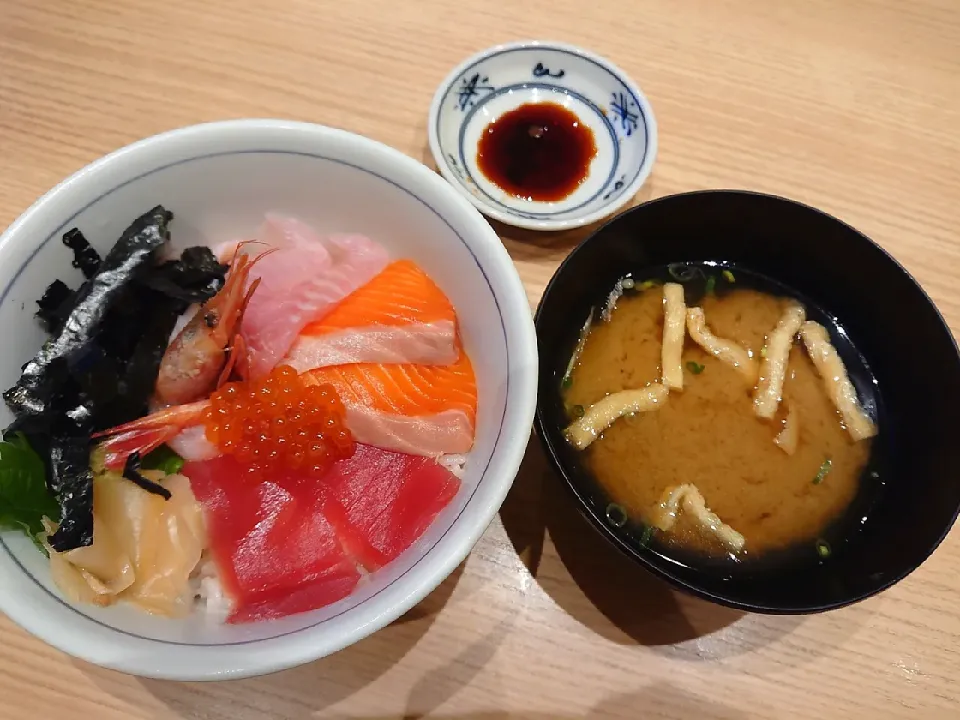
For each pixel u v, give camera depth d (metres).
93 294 0.19
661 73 0.29
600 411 0.23
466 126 0.29
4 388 0.18
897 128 0.29
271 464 0.19
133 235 0.19
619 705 0.21
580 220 0.26
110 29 0.28
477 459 0.19
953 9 0.31
